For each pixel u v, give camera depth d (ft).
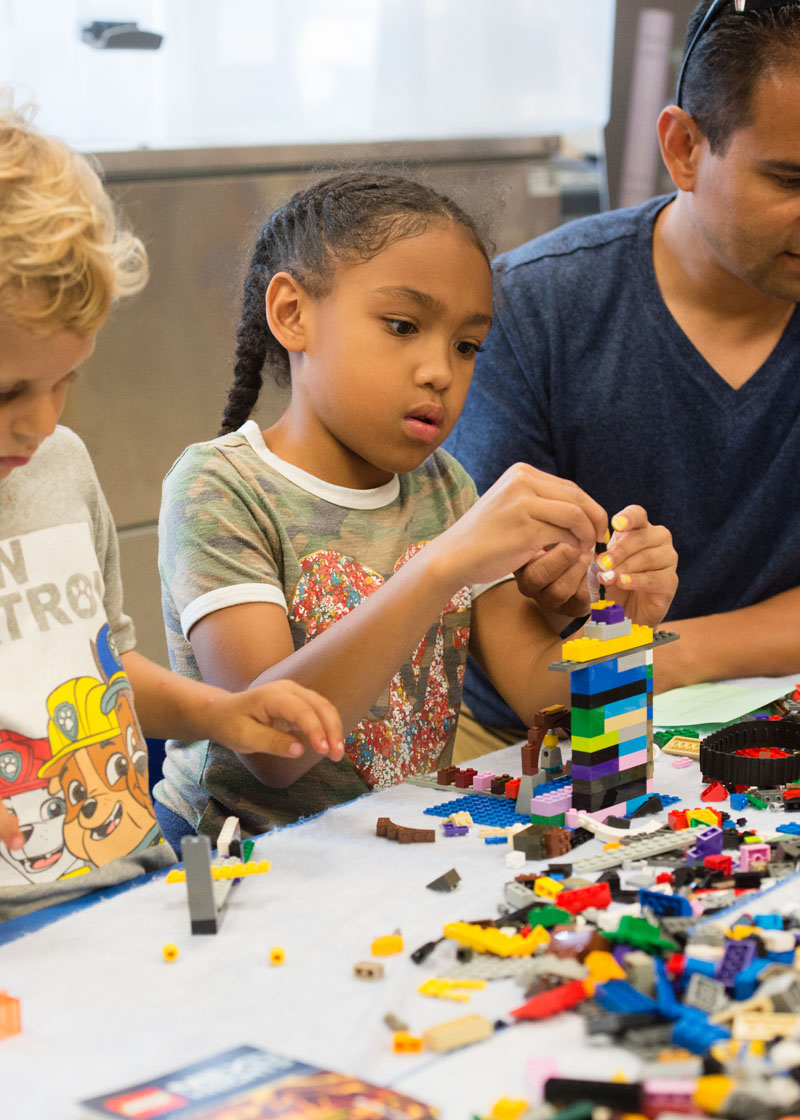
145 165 7.23
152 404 7.52
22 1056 1.91
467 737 5.08
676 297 4.84
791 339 4.84
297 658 3.34
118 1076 1.84
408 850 2.77
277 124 8.09
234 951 2.26
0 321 2.36
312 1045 1.93
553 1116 1.68
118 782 2.99
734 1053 1.80
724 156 4.21
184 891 2.58
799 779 3.17
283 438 4.02
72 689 2.95
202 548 3.62
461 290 3.63
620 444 4.90
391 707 3.82
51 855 2.80
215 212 7.55
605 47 9.37
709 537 4.95
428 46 8.64
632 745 3.00
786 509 4.90
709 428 4.83
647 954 2.10
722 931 2.20
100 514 3.34
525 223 9.11
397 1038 1.90
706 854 2.64
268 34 7.95
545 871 2.59
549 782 3.08
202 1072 1.81
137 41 7.39
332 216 3.74
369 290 3.59
